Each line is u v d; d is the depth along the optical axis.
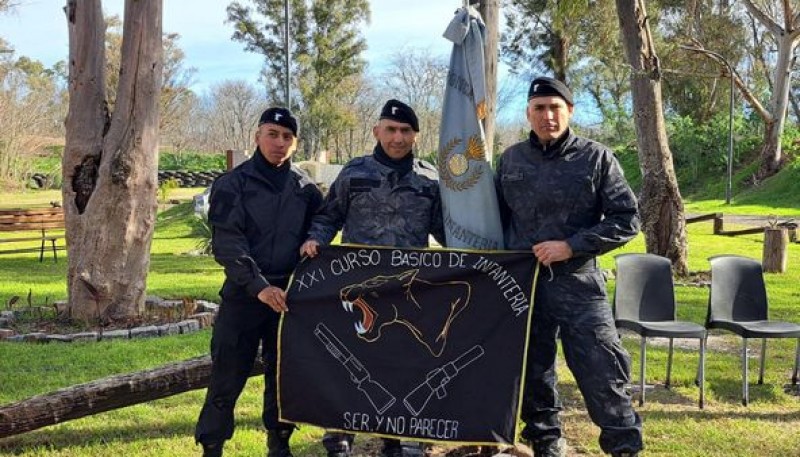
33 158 52.28
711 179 39.12
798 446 4.89
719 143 39.12
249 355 4.28
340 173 4.36
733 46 37.03
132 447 4.82
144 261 8.97
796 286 11.80
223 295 4.21
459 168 4.25
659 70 12.77
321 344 4.12
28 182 50.75
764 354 6.44
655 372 6.75
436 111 47.47
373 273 4.15
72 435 5.03
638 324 5.86
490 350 4.01
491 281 4.05
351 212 4.30
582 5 15.42
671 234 12.88
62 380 6.37
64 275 13.91
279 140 4.19
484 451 4.55
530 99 4.08
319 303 4.15
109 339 8.09
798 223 21.77
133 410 5.55
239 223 4.12
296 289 4.18
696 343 8.07
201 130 72.06
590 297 4.08
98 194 8.64
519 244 4.18
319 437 5.09
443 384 4.02
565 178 4.04
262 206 4.18
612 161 4.05
